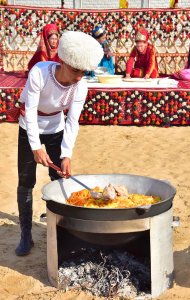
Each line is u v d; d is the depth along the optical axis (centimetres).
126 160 650
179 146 711
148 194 362
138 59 938
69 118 352
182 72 948
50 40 926
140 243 354
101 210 303
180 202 507
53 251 338
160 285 334
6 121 827
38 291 344
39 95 342
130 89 801
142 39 921
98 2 1823
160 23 1146
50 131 370
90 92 804
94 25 1145
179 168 618
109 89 802
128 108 809
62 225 321
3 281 358
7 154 673
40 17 1155
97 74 934
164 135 768
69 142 349
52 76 334
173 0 1179
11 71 1166
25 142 372
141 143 726
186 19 1143
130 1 1808
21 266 380
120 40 1155
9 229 447
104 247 358
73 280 346
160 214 319
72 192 362
